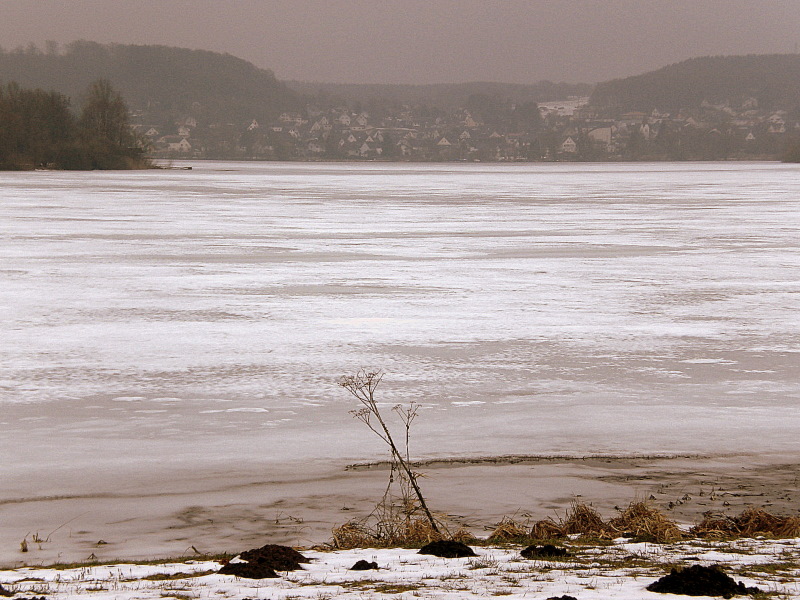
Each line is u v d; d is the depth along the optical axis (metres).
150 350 63.12
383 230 158.75
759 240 143.12
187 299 84.19
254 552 27.22
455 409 49.94
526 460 41.78
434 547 28.03
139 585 24.06
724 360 61.34
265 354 62.16
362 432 45.84
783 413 49.47
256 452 42.69
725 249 130.00
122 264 109.06
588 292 89.56
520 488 38.00
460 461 41.59
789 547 28.64
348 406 50.44
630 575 24.61
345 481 38.84
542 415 48.91
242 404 50.59
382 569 25.75
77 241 135.50
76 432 45.59
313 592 22.94
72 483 38.44
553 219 187.12
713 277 100.69
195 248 127.44
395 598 22.19
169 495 36.97
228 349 63.50
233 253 121.38
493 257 118.88
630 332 70.19
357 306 81.00
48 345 64.44
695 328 71.81
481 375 57.09
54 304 81.00
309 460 41.62
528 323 73.56
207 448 43.25
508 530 31.66
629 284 95.19
